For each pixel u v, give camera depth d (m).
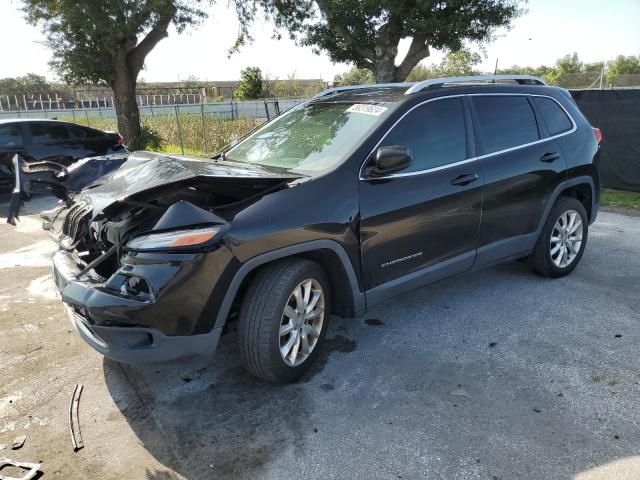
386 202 3.37
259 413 2.93
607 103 9.34
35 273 5.40
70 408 3.01
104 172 4.01
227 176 2.81
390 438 2.69
